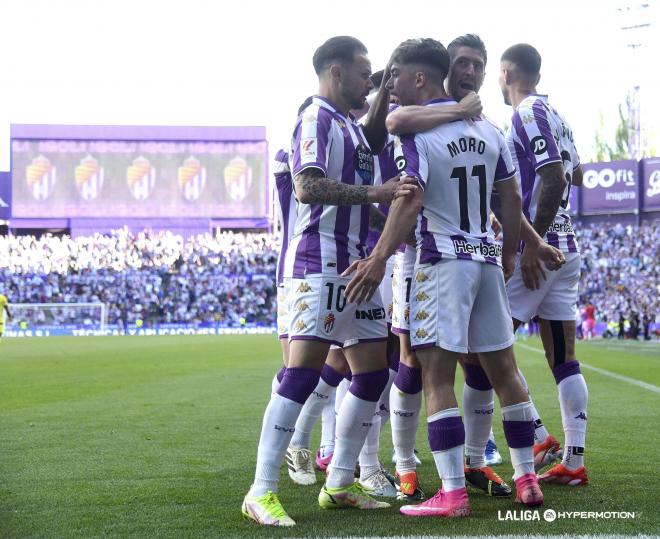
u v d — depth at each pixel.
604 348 21.86
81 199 46.88
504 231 4.27
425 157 3.87
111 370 14.09
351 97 4.11
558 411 7.75
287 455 4.93
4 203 48.97
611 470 4.82
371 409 4.08
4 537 3.39
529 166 4.91
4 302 25.11
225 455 5.44
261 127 46.78
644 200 44.03
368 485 4.53
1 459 5.30
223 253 45.75
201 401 8.96
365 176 4.17
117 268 45.03
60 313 41.78
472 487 4.54
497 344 4.01
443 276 3.86
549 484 4.49
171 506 3.97
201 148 46.88
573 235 4.93
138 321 42.34
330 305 3.92
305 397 3.88
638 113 52.44
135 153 46.88
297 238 4.05
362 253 4.07
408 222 3.74
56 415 7.70
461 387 10.17
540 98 4.85
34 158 46.78
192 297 44.50
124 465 5.07
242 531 3.48
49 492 4.29
